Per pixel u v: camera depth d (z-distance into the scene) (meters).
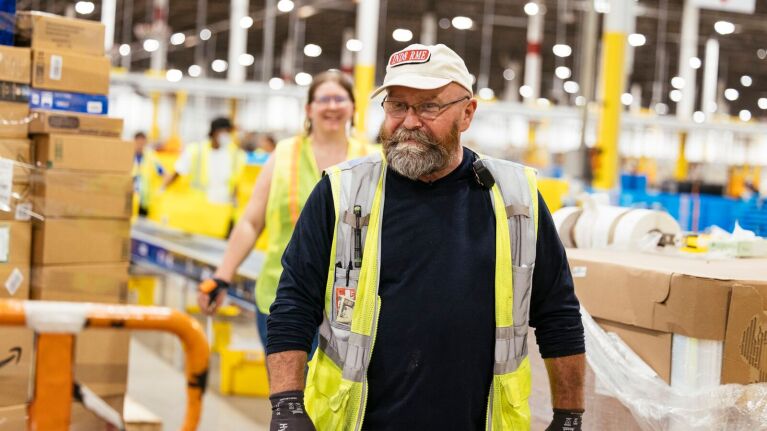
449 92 2.11
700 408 2.37
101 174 3.32
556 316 2.25
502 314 2.16
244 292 5.50
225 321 6.34
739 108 39.84
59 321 1.64
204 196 8.01
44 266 3.18
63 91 3.31
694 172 18.42
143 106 21.45
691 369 2.40
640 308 2.52
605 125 11.18
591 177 8.98
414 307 2.11
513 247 2.19
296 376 2.09
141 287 7.64
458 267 2.13
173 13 29.28
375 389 2.12
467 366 2.13
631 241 3.08
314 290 2.16
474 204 2.19
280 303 2.14
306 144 3.79
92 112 3.39
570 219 3.36
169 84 13.37
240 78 19.30
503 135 22.45
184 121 21.28
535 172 2.29
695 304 2.38
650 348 2.51
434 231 2.14
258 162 8.30
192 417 1.73
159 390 5.40
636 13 21.80
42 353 1.63
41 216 3.17
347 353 2.12
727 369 2.37
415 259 2.13
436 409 2.11
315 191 2.21
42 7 25.84
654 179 21.05
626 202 8.91
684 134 22.95
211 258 6.11
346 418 2.11
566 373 2.24
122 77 13.08
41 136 3.22
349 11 26.47
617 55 11.13
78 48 3.37
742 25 22.80
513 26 27.95
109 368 3.18
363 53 15.05
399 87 2.12
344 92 3.74
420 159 2.10
